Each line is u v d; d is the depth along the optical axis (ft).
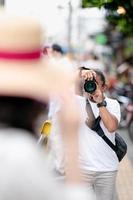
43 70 6.75
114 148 19.99
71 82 7.05
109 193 20.25
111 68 130.72
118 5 53.42
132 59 111.75
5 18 6.59
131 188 33.14
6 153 6.31
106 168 19.95
